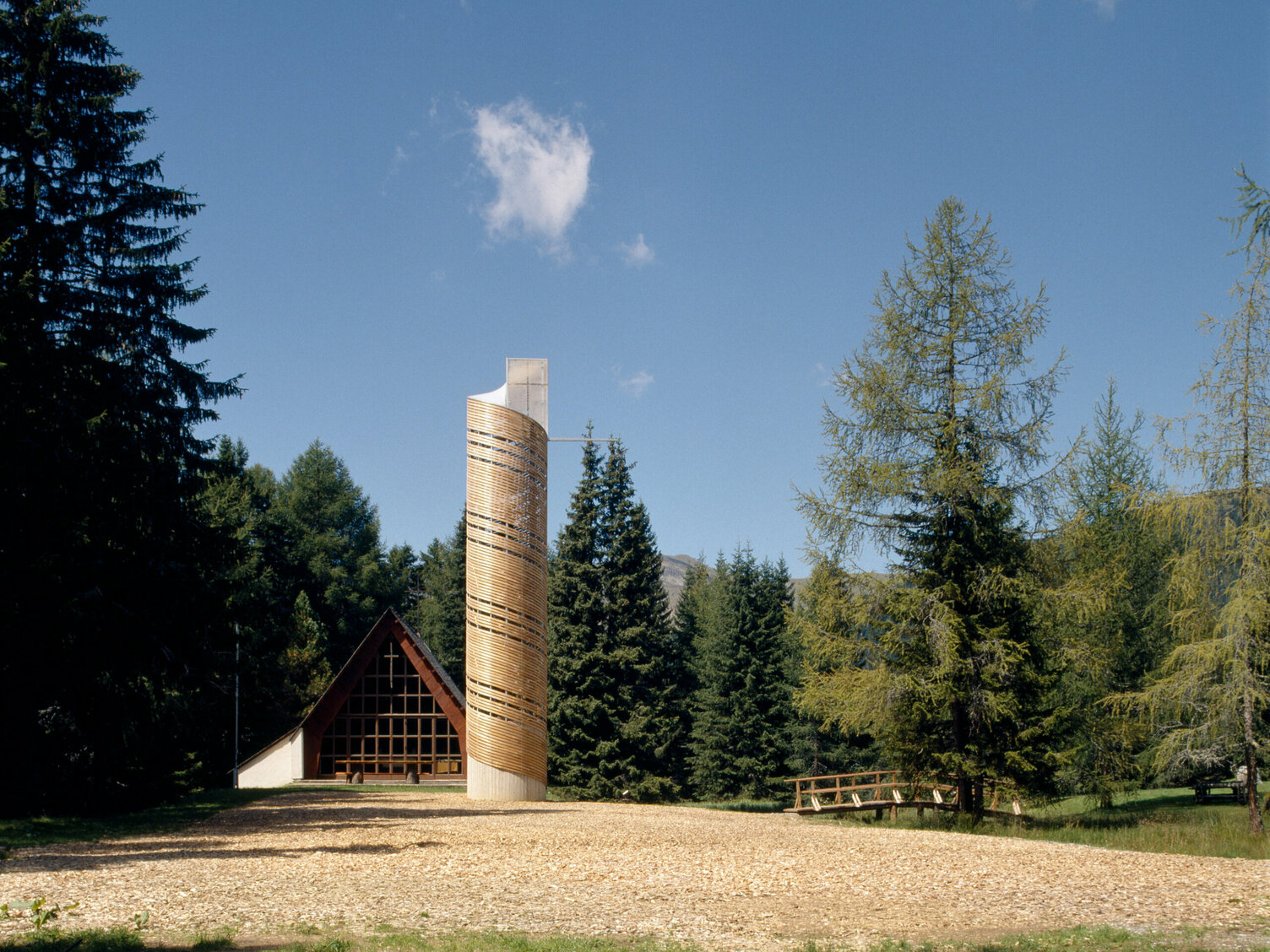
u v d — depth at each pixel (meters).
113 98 23.25
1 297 19.58
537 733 31.12
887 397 24.52
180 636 22.67
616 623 52.19
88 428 20.34
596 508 53.88
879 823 25.14
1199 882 13.13
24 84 22.05
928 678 23.19
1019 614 23.47
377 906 10.85
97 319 22.27
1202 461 20.81
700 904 11.34
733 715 52.91
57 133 22.25
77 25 22.98
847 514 24.81
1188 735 20.78
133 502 22.06
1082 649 23.67
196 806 25.59
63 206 22.33
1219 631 20.98
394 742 46.12
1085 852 16.86
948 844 18.03
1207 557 20.98
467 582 31.67
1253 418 20.52
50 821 19.78
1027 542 23.91
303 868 13.67
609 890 12.25
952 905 11.38
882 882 13.01
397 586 77.31
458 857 15.05
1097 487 34.31
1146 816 23.84
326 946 8.74
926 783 24.73
